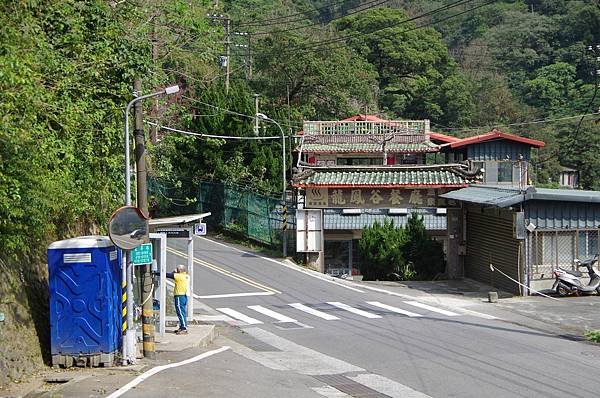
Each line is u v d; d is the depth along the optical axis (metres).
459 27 82.44
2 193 12.02
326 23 75.56
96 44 17.70
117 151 19.39
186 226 20.23
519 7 81.62
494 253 28.03
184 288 18.12
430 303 24.44
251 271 31.19
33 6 14.61
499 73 71.50
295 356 15.97
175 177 39.97
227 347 16.95
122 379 12.48
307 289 27.39
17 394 11.35
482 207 29.00
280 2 72.81
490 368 14.50
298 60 57.44
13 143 12.27
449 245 31.03
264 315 22.11
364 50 66.06
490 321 20.97
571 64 66.88
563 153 57.22
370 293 26.77
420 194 34.56
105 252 13.46
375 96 63.53
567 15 72.06
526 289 25.66
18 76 11.54
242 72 61.91
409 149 46.16
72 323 13.37
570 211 26.03
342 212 34.69
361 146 46.53
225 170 43.09
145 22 20.95
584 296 25.38
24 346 12.91
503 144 45.25
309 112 56.97
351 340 17.95
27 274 14.37
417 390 12.71
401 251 31.72
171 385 12.20
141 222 13.54
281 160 44.78
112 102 18.08
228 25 50.41
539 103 64.94
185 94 43.00
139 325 17.20
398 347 16.92
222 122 43.44
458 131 64.31
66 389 11.65
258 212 39.50
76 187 17.20
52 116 15.20
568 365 14.85
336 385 13.04
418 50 67.62
